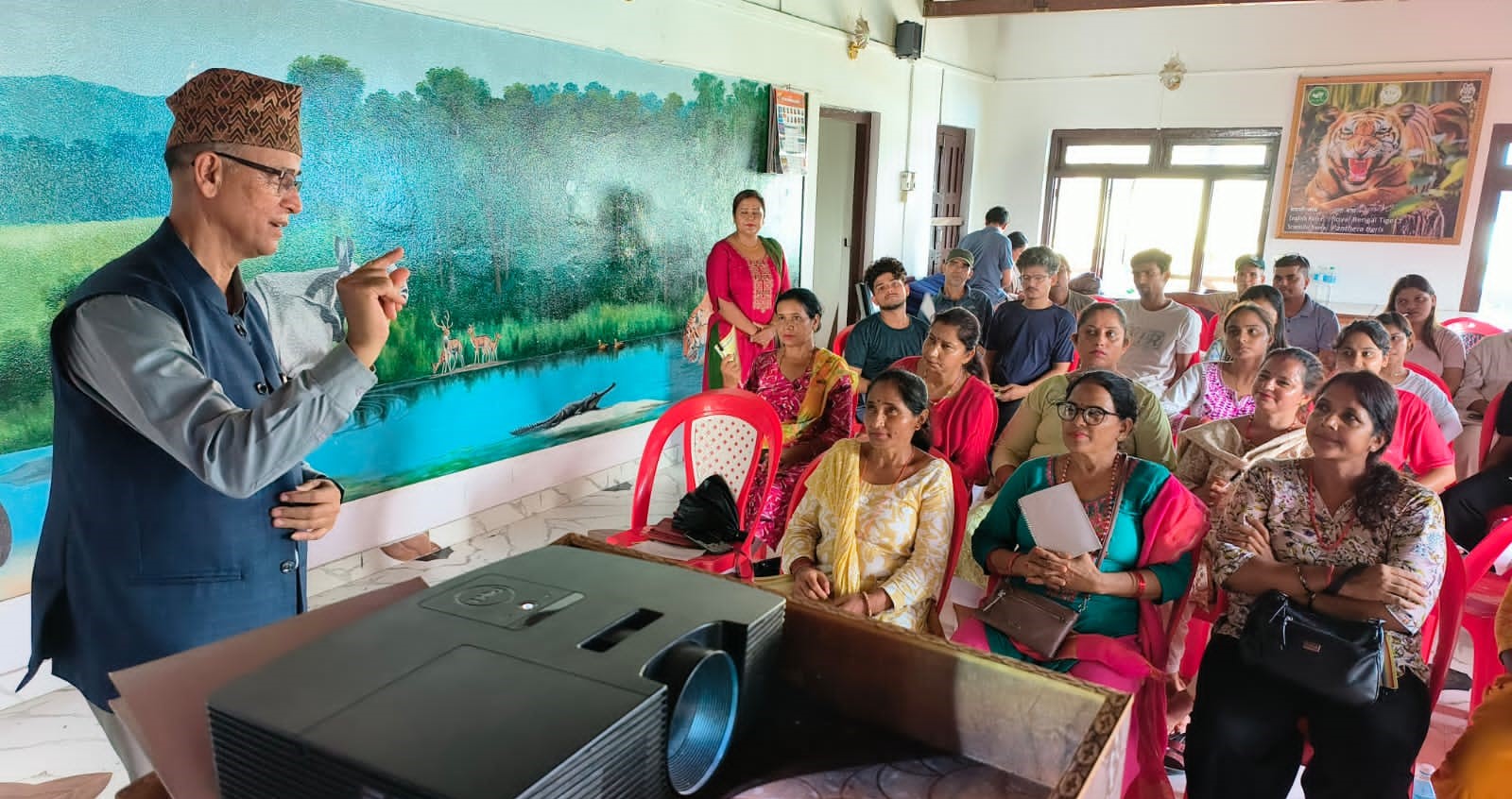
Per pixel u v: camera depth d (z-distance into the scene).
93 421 1.10
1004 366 3.93
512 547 3.51
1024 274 3.85
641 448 4.60
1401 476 1.77
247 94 1.10
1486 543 2.11
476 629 0.68
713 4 4.58
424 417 3.41
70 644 1.20
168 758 0.63
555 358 3.97
